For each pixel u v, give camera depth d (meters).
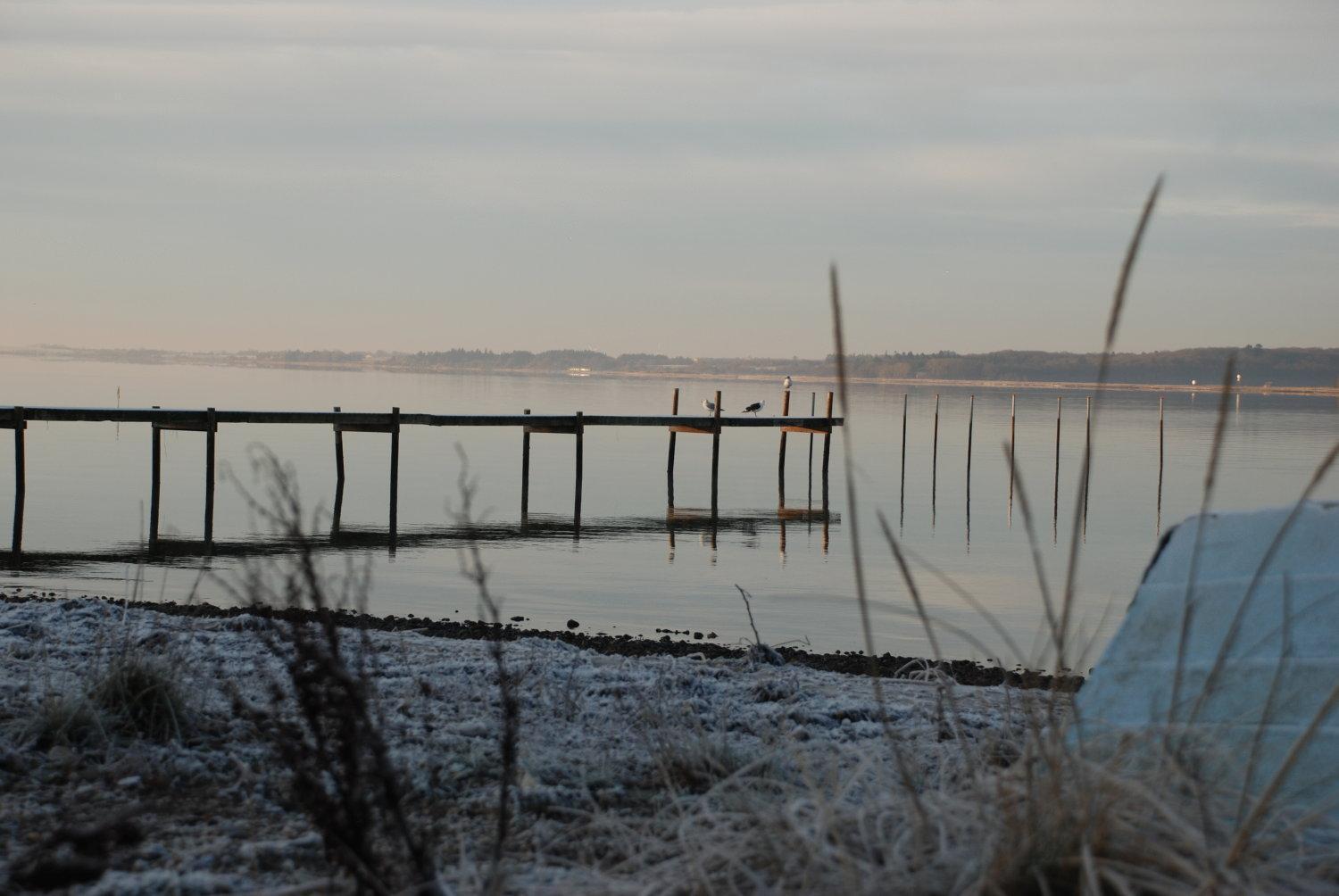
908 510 34.88
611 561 22.52
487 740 5.41
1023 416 94.25
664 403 97.31
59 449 49.44
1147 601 4.52
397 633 8.88
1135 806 3.32
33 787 4.62
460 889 3.46
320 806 3.54
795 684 7.34
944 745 5.12
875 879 3.05
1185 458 53.16
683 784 4.80
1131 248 3.03
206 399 81.56
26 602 9.55
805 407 101.12
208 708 5.82
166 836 4.11
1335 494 37.09
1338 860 3.23
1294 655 3.98
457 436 64.62
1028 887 3.04
